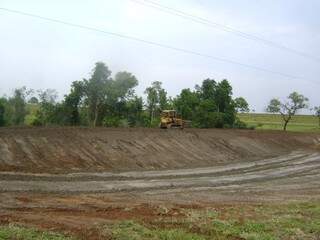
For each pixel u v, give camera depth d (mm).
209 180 35781
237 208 22703
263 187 34094
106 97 60750
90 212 19953
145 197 26125
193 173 38281
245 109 80062
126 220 18125
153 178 33969
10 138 34125
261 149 57969
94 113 60594
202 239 15852
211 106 75375
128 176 33438
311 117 164625
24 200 22172
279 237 16938
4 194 23375
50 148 35062
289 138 68625
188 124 60719
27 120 59250
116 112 62219
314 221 19859
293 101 88812
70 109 58719
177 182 33469
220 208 22562
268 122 129625
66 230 15875
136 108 63719
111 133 42156
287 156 57000
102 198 24531
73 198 23922
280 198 28250
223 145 52875
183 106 74438
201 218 19375
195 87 79250
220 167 43219
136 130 45594
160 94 73375
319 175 43188
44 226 16344
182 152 45344
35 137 35656
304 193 31203
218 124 76125
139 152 40750
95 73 59812
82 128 41125
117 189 28438
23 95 57656
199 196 27750
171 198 26234
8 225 15852
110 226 16766
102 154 37531
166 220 18641
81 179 30281
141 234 15977
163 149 43844
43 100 58688
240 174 40625
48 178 29141
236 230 17406
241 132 62094
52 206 21016
